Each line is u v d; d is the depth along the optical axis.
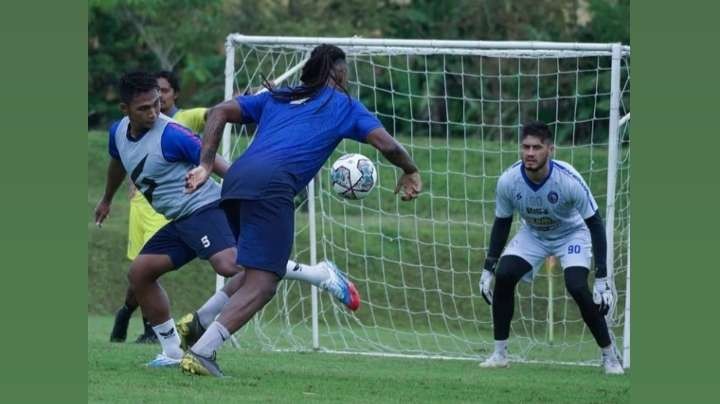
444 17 83.38
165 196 31.81
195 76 80.50
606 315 36.97
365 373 34.16
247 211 29.55
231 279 31.72
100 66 83.38
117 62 84.69
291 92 30.38
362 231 52.50
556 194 35.84
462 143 73.25
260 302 29.91
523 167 36.28
